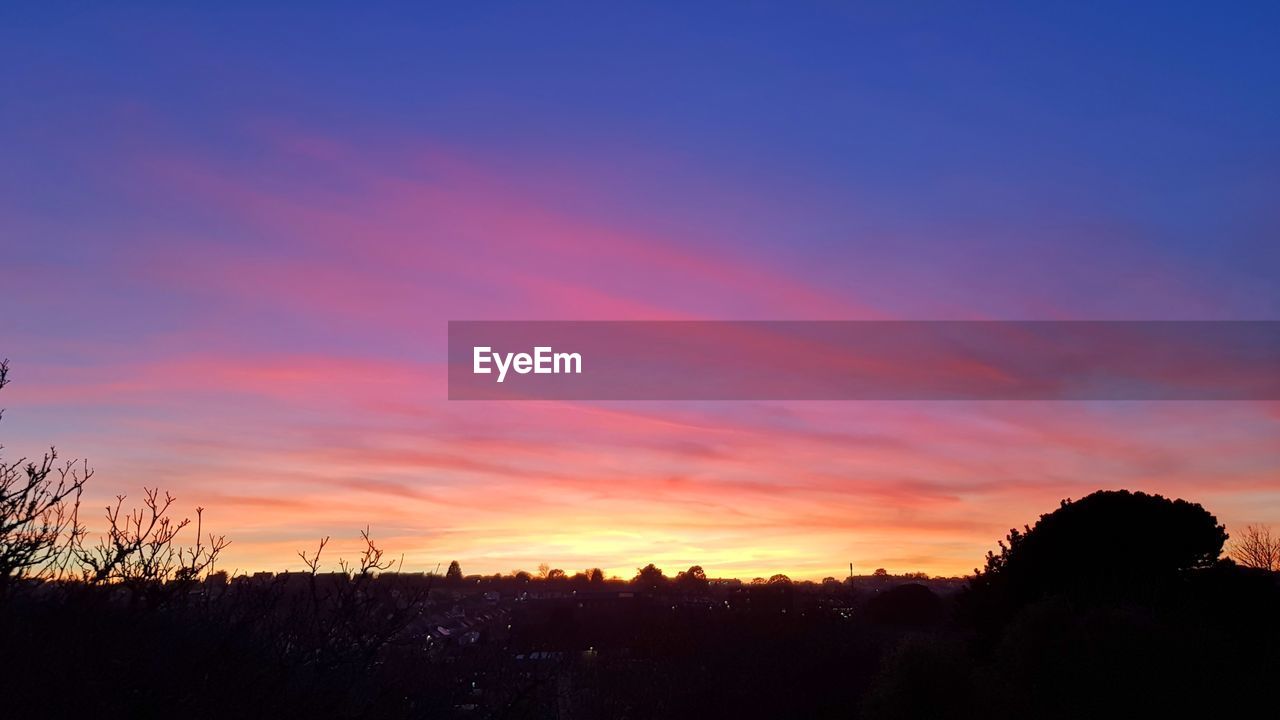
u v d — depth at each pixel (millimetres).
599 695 18750
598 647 22859
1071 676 18500
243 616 6238
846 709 24781
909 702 19344
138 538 5918
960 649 20516
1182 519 27922
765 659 26078
